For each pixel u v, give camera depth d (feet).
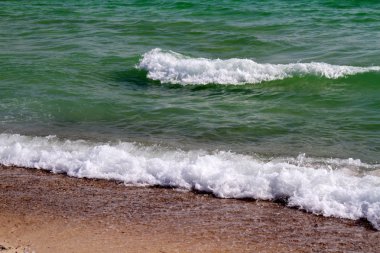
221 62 77.25
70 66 80.48
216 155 51.65
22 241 38.11
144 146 54.19
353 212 41.04
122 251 36.65
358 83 71.92
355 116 61.62
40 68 78.74
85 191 45.65
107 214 41.73
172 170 47.83
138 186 46.42
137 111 64.18
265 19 109.70
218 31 101.30
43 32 103.76
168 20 110.42
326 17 109.19
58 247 37.29
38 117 62.18
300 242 37.58
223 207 42.68
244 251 36.55
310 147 53.57
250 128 58.65
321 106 65.41
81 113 63.57
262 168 47.80
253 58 85.46
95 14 119.34
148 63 80.12
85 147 53.93
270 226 39.73
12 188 46.26
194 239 38.09
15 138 56.18
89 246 37.32
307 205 42.27
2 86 71.56
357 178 45.78
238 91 71.67
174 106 65.82
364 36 93.76
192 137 56.49
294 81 73.61
